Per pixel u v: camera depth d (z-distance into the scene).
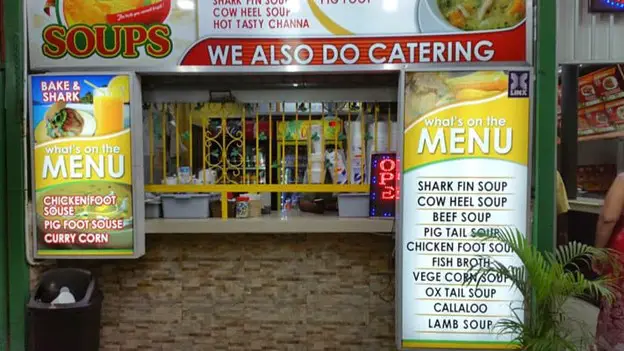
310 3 3.56
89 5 3.59
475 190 3.41
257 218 3.85
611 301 3.20
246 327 3.93
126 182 3.59
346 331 3.89
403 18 3.54
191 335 3.95
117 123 3.57
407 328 3.49
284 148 3.92
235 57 3.60
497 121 3.38
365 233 3.84
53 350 3.46
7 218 3.72
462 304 3.45
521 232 3.40
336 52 3.58
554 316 2.99
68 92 3.57
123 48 3.61
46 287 3.57
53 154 3.60
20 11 3.61
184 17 3.59
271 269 3.89
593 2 3.49
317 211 4.04
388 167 3.67
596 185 3.59
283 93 3.80
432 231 3.44
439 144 3.41
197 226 3.75
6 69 3.64
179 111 3.96
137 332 3.97
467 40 3.51
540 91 3.46
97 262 3.94
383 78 3.73
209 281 3.92
